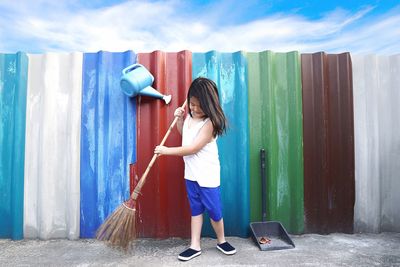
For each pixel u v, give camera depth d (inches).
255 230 92.7
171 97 96.4
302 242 89.8
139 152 94.8
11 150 94.2
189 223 94.5
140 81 85.8
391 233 98.7
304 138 98.4
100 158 93.8
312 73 99.1
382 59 101.3
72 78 94.7
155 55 95.2
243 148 94.6
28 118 95.7
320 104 97.3
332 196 97.4
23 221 94.3
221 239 83.6
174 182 95.7
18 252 83.0
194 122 81.3
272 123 97.1
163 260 77.3
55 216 94.6
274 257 78.5
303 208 97.2
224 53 98.4
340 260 76.7
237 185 96.1
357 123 99.7
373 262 75.6
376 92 98.8
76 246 87.5
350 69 98.7
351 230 97.0
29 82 96.2
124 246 77.6
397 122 100.0
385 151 101.0
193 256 77.9
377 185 97.8
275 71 99.0
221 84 97.4
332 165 98.2
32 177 95.4
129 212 77.7
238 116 95.7
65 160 95.3
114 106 95.4
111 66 96.0
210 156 79.6
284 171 97.9
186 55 96.0
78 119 94.6
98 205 93.4
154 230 94.3
